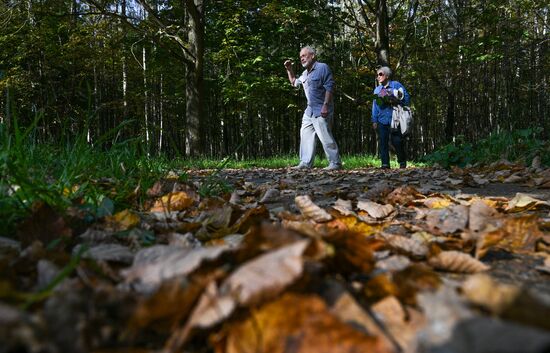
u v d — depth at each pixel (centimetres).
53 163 246
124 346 71
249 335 70
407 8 1861
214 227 185
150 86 2533
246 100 1881
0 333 60
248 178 622
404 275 97
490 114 2777
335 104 2925
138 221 174
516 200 263
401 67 1783
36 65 1998
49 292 78
